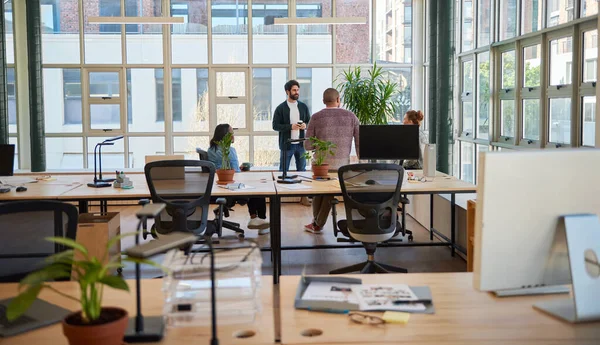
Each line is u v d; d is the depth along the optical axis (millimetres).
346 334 1941
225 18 9773
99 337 1602
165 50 9703
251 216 7230
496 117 7527
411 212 8070
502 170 1973
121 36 9664
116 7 9648
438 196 6707
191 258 2234
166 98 9773
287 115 8445
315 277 2455
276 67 9883
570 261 1999
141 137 9844
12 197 5004
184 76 9812
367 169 4734
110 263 1683
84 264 1641
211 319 1857
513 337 1911
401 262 5883
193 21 9742
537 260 2041
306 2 9797
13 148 5766
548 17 6254
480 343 1869
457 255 6121
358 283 2408
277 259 5223
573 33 5742
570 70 5926
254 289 2125
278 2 9789
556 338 1899
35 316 2102
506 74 7328
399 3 9930
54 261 1693
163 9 9664
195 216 4949
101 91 9750
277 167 9961
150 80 9781
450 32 8148
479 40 7977
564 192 2018
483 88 7902
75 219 2676
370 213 4848
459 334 1937
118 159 9844
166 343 1898
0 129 9164
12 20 9438
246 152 9945
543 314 2105
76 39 9633
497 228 1994
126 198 5094
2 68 9109
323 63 9891
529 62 6734
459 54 8531
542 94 6379
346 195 4859
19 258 2654
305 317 2092
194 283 2139
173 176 4789
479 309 2156
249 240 2279
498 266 2014
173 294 2094
